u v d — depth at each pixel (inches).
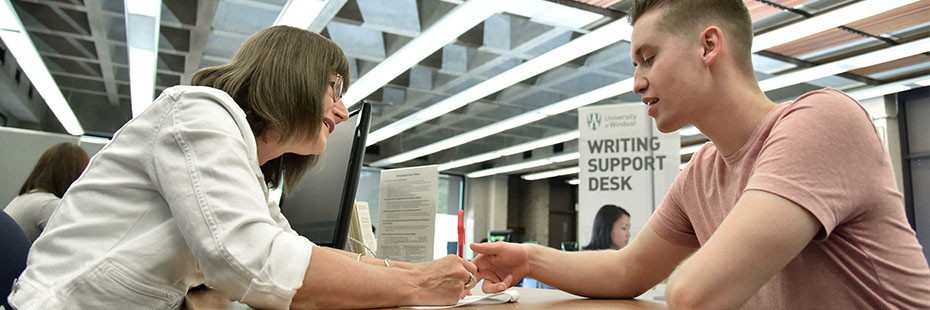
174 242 29.1
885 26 182.5
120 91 299.9
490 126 330.0
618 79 241.0
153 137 30.0
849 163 29.9
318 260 27.7
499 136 376.8
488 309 31.9
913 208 253.0
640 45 38.4
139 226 29.7
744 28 36.7
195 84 37.2
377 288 28.9
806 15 167.6
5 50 236.1
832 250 31.9
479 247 44.9
